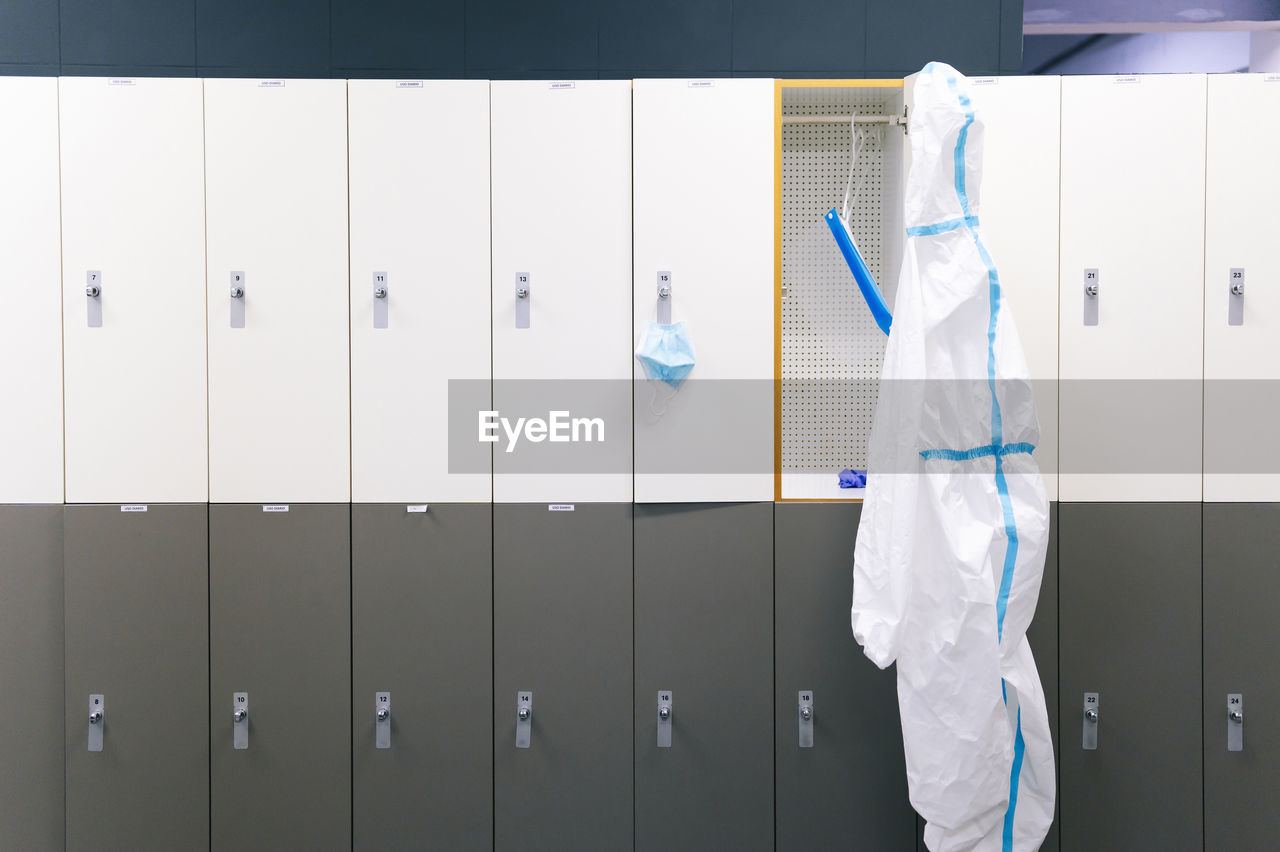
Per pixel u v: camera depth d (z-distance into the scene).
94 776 2.04
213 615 2.04
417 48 2.52
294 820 2.05
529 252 2.03
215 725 2.05
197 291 2.02
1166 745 2.02
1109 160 2.00
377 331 2.03
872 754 2.04
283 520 2.04
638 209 2.01
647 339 2.00
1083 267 2.01
